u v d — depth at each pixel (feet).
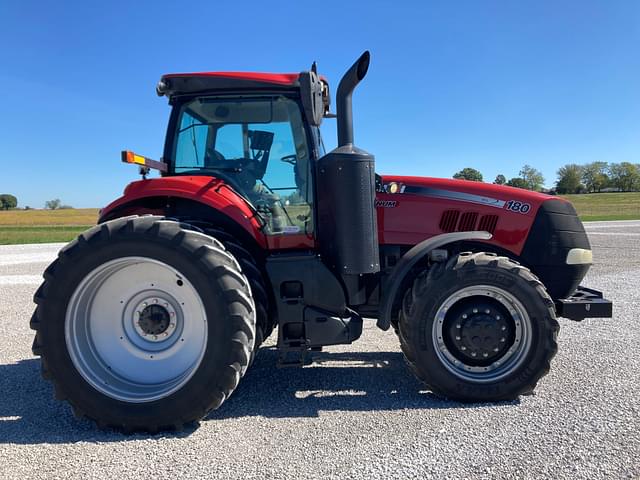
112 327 9.34
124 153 8.81
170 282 9.20
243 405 9.66
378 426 8.59
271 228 10.59
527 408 9.25
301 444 7.95
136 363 9.29
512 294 9.53
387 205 11.19
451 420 8.79
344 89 9.92
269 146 10.81
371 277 11.18
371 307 11.28
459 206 11.10
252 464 7.34
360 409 9.39
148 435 8.52
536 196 11.13
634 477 6.84
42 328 8.72
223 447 7.93
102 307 9.30
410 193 11.25
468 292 9.70
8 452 7.88
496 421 8.70
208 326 8.66
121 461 7.54
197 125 10.89
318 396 10.10
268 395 10.17
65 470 7.28
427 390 10.40
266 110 10.79
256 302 9.71
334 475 6.99
